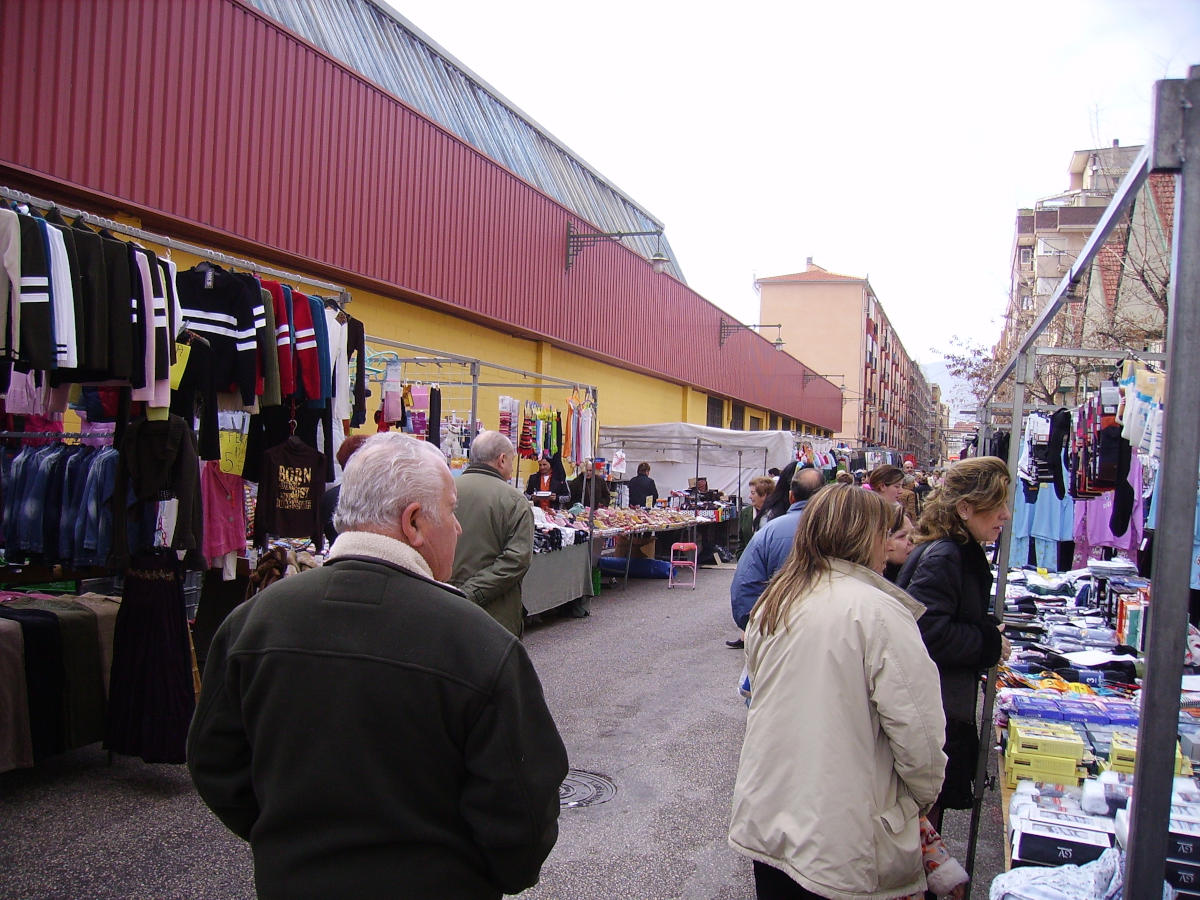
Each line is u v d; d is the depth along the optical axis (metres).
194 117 8.18
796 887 2.51
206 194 8.30
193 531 4.40
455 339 13.03
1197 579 4.50
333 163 9.91
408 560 1.82
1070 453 6.17
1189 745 3.38
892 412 72.50
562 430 12.86
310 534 5.23
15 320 3.39
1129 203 1.92
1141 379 4.59
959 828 4.51
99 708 4.77
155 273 4.02
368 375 9.00
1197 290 1.51
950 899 3.14
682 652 8.49
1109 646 5.45
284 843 1.70
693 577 13.22
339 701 1.69
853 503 2.61
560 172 20.78
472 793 1.70
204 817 4.36
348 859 1.67
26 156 6.79
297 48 9.37
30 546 4.71
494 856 1.71
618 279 18.17
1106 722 3.85
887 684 2.38
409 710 1.68
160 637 4.62
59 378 4.03
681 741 5.79
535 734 1.77
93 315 3.71
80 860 3.88
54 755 4.58
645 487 15.88
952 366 25.28
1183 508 1.54
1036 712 3.94
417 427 8.95
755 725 2.57
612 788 4.95
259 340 4.76
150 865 3.85
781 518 4.91
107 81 7.39
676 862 4.05
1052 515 6.93
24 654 4.42
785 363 34.06
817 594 2.53
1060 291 2.95
